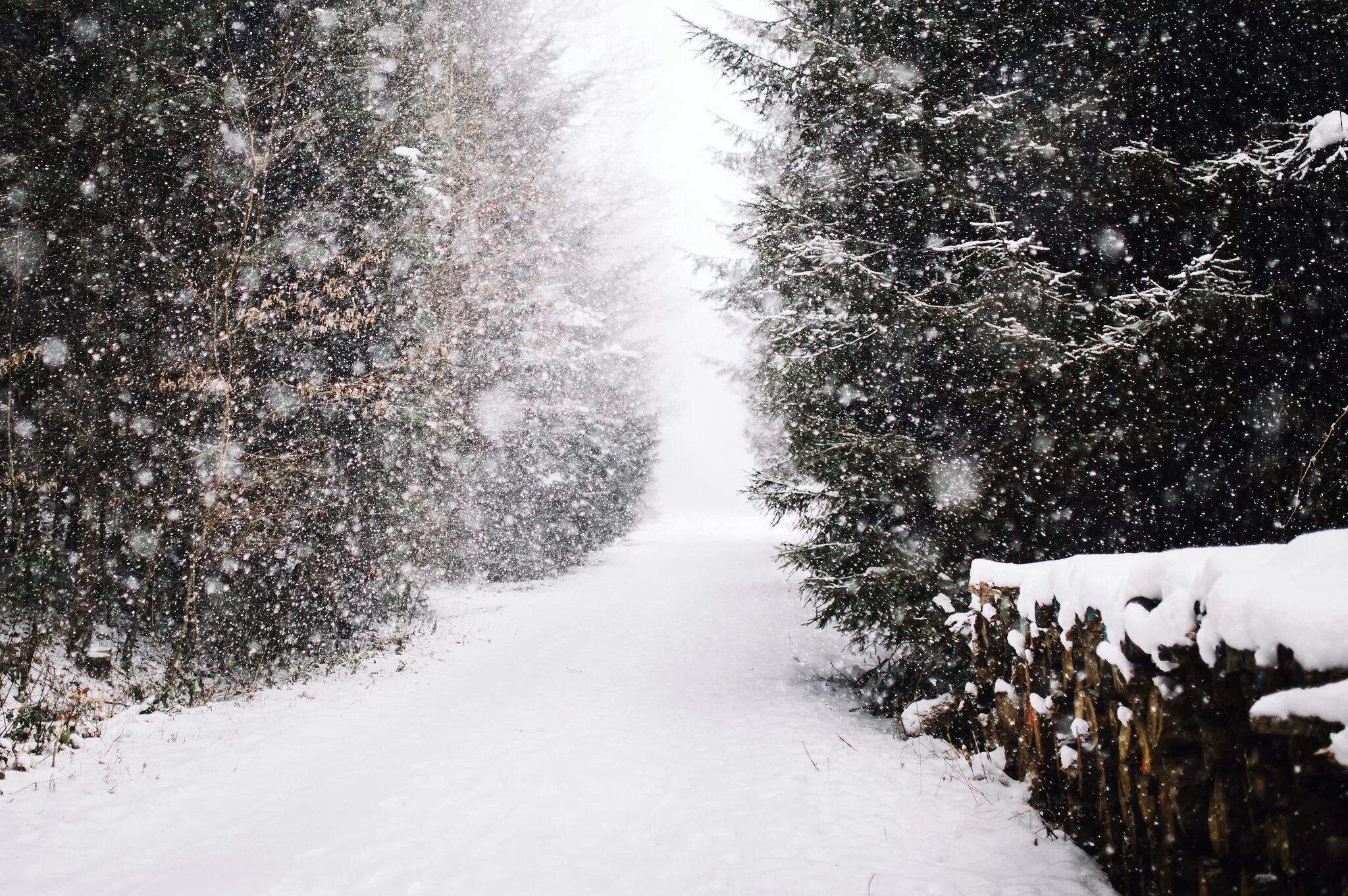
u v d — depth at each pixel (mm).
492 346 14461
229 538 9219
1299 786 2080
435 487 13312
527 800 5242
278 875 3973
